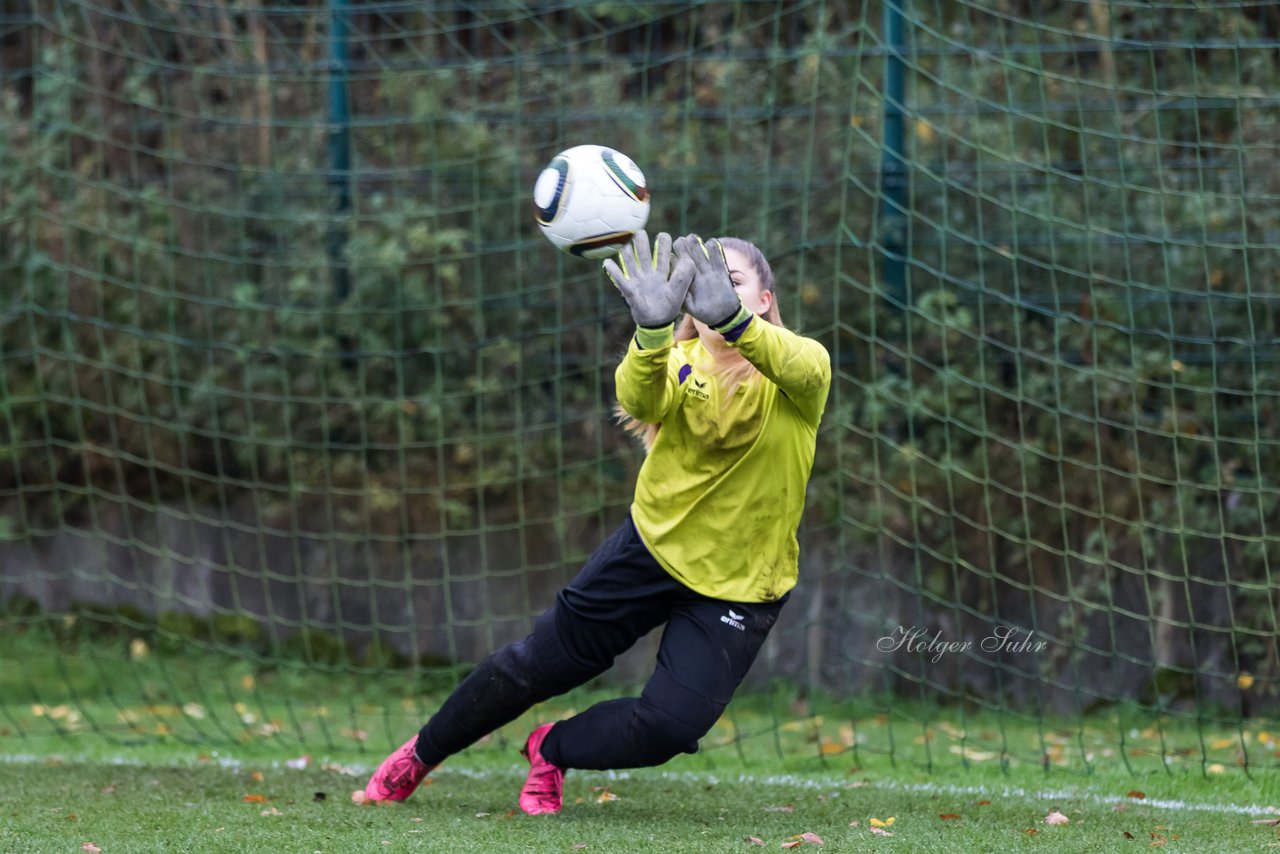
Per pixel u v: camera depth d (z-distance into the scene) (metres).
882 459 24.30
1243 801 15.13
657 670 12.20
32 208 26.98
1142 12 24.61
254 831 12.40
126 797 14.48
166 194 27.17
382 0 26.75
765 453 12.00
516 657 12.80
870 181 24.25
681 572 12.12
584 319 25.77
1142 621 23.09
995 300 24.14
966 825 13.18
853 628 23.92
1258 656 22.53
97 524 26.08
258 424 26.98
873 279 21.97
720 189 24.72
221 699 23.88
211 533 26.55
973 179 24.03
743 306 11.33
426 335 26.41
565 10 26.39
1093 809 14.34
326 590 26.05
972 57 23.84
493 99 26.31
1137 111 24.17
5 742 19.73
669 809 14.15
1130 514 23.52
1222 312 23.42
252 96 26.91
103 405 27.33
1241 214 22.05
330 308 26.41
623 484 25.55
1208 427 23.48
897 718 22.61
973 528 24.03
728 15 26.02
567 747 12.80
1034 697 23.14
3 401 27.33
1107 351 23.84
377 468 26.72
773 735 21.05
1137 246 23.80
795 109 24.28
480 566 25.72
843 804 14.61
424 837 12.09
